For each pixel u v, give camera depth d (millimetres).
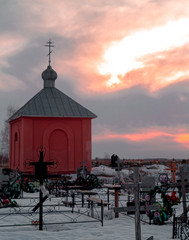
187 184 12398
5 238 8953
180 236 9492
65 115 29891
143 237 9500
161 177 20875
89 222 12078
